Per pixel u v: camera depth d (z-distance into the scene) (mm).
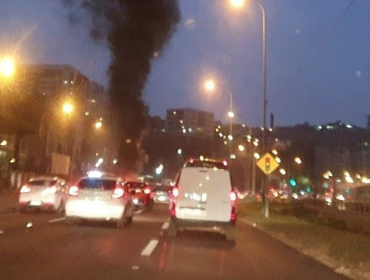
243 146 70750
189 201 21109
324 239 21828
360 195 63406
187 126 120312
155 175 91000
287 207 47469
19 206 33031
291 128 91875
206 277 12406
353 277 13883
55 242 17656
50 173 59688
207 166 22484
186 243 19344
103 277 11648
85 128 72750
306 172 90188
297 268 14805
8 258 13836
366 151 85750
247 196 63094
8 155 55719
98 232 21594
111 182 24359
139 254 15703
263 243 21062
